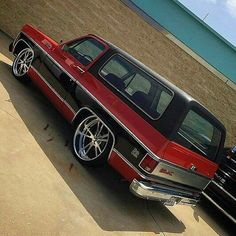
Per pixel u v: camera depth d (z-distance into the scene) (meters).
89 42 6.18
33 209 3.69
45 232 3.48
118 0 12.12
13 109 5.81
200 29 12.16
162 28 12.27
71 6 12.16
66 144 5.68
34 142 5.13
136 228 4.69
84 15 12.21
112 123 4.97
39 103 6.73
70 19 12.24
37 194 3.99
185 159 4.86
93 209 4.43
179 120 4.64
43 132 5.63
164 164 4.56
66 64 6.08
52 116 6.48
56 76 6.18
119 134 4.85
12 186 3.84
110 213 4.61
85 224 4.03
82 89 5.59
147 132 4.65
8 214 3.40
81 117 5.55
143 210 5.40
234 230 7.36
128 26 12.31
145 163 4.50
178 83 12.64
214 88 12.56
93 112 5.24
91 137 5.25
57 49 6.45
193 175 5.16
